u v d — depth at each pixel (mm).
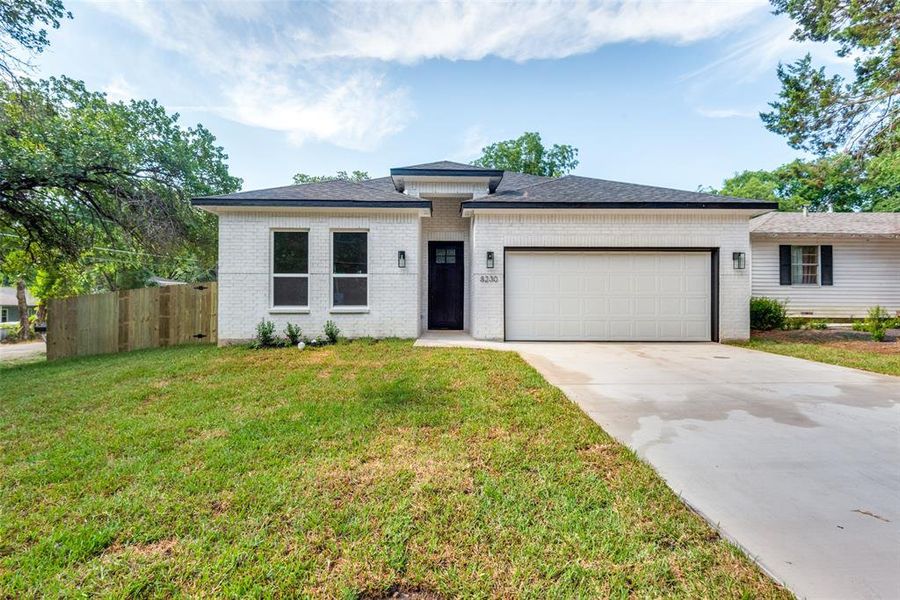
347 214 9055
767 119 12297
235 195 9031
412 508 2389
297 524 2244
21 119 9531
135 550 2059
